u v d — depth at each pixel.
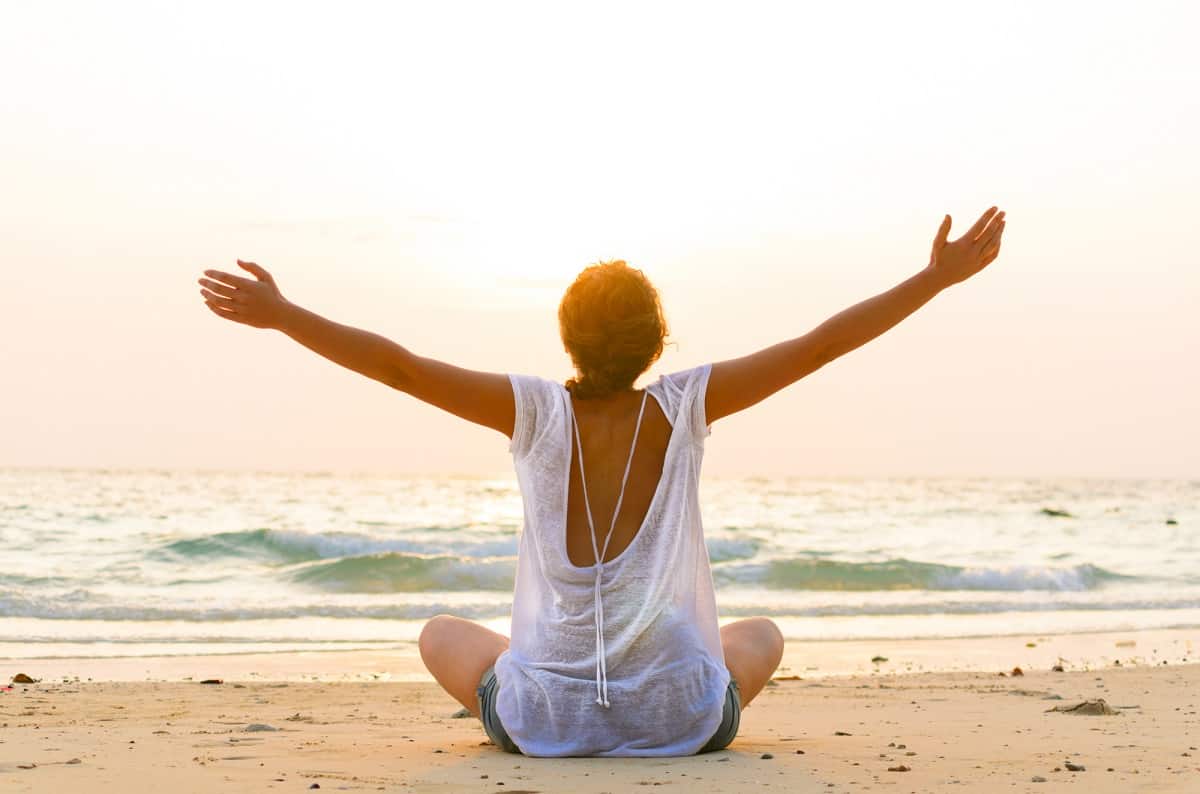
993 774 3.19
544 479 3.06
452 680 3.40
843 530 36.34
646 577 3.06
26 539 23.59
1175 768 3.36
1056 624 13.88
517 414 3.04
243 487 61.44
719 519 41.06
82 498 42.44
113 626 12.27
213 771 3.20
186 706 6.08
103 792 2.85
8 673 8.55
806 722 5.05
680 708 3.14
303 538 22.62
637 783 2.83
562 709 3.12
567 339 3.08
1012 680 8.05
